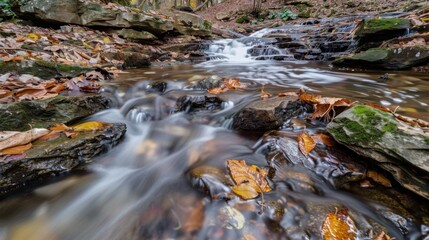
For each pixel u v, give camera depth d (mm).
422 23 5773
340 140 1846
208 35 9922
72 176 1907
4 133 1839
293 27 11281
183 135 2566
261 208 1437
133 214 1556
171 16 8750
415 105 2824
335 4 14945
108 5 6902
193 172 1781
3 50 3781
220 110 2918
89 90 3330
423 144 1437
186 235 1353
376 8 12656
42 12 5648
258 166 1812
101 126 2383
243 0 20078
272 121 2309
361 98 3094
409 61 4883
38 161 1780
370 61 5145
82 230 1496
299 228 1318
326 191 1611
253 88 3664
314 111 2521
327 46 7059
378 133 1660
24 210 1603
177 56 6973
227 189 1565
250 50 7852
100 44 5688
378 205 1481
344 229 1309
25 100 2375
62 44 4953
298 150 1911
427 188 1393
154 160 2209
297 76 4707
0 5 5266
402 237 1306
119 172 2059
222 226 1358
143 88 3617
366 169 1718
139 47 6461
